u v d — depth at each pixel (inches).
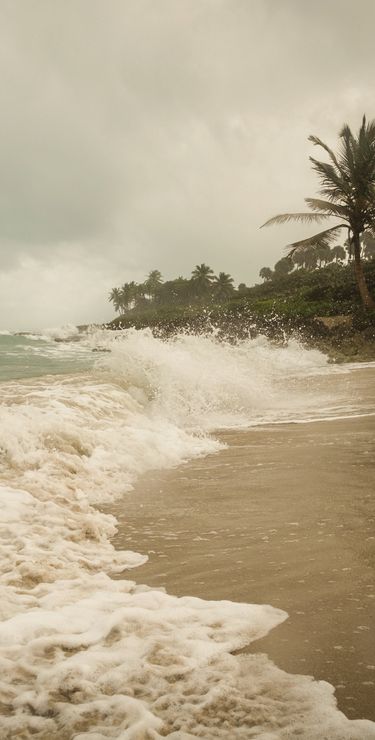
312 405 374.6
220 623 90.7
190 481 187.2
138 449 219.1
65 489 168.1
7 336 906.7
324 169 1076.5
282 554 119.3
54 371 466.9
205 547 127.3
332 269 1796.3
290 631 87.6
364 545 121.0
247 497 164.6
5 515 139.6
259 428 290.4
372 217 1090.7
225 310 1411.2
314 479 179.2
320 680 74.4
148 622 90.7
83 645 84.1
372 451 213.6
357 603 95.6
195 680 74.7
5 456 184.7
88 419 257.8
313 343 1031.6
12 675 75.3
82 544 130.5
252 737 63.2
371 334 1008.9
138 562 121.0
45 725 65.7
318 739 63.1
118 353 433.1
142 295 5698.8
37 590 104.3
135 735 62.7
